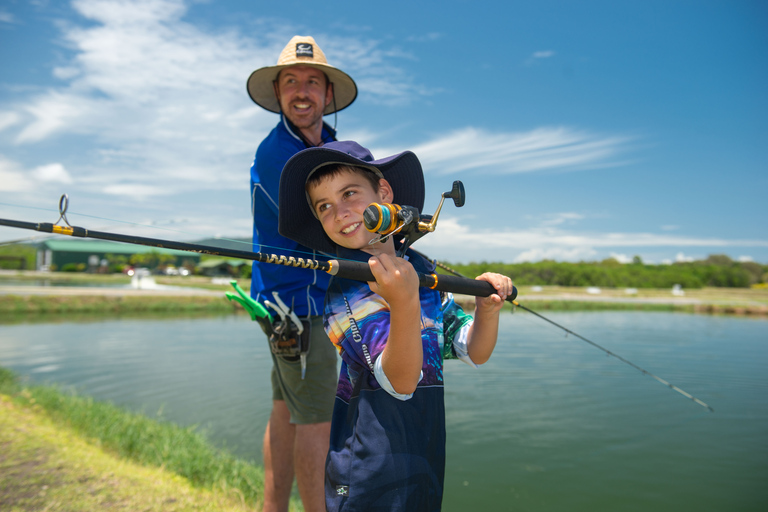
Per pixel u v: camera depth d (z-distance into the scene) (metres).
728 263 70.25
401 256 1.44
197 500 2.94
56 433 4.17
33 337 14.80
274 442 2.48
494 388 8.68
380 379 1.31
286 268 2.29
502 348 12.96
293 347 2.23
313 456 2.27
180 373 9.62
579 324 19.38
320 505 2.26
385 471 1.29
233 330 16.84
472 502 4.38
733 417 6.88
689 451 5.58
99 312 23.28
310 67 2.52
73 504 2.64
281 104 2.56
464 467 5.16
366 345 1.38
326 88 2.71
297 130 2.54
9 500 2.63
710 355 11.61
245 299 2.29
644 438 6.03
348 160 1.57
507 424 6.62
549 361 11.11
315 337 2.29
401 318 1.19
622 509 4.15
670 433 6.18
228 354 11.85
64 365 10.38
